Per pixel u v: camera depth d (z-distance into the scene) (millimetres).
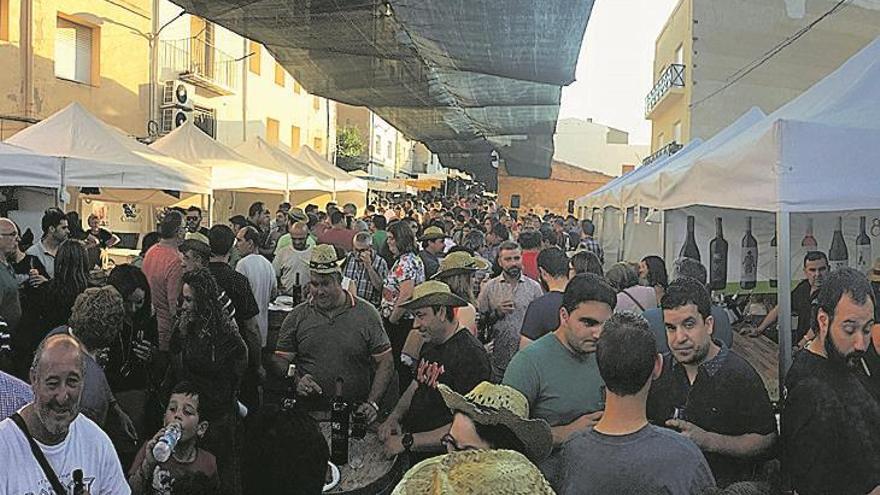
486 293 5320
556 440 2930
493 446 2016
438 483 1195
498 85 11562
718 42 20625
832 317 2814
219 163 11398
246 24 8836
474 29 8055
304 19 8492
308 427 2506
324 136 30859
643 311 4441
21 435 2383
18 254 6250
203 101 20391
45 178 7387
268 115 25000
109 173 8000
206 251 4883
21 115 13883
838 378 2814
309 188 13953
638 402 2271
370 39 9359
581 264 4930
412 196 28062
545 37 8117
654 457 2189
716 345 3082
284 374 4387
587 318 3006
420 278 5984
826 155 4062
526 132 17516
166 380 3924
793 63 20406
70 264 4766
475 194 33000
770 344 5809
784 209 4051
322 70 11438
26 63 13984
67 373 2383
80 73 15617
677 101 22375
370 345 4324
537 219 15914
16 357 4691
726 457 2910
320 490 2473
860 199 4039
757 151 4250
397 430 3734
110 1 16062
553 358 3121
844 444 2746
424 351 3648
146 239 7371
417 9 7621
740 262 6711
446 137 19531
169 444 2887
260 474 2434
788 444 2865
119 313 3695
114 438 3857
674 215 6832
